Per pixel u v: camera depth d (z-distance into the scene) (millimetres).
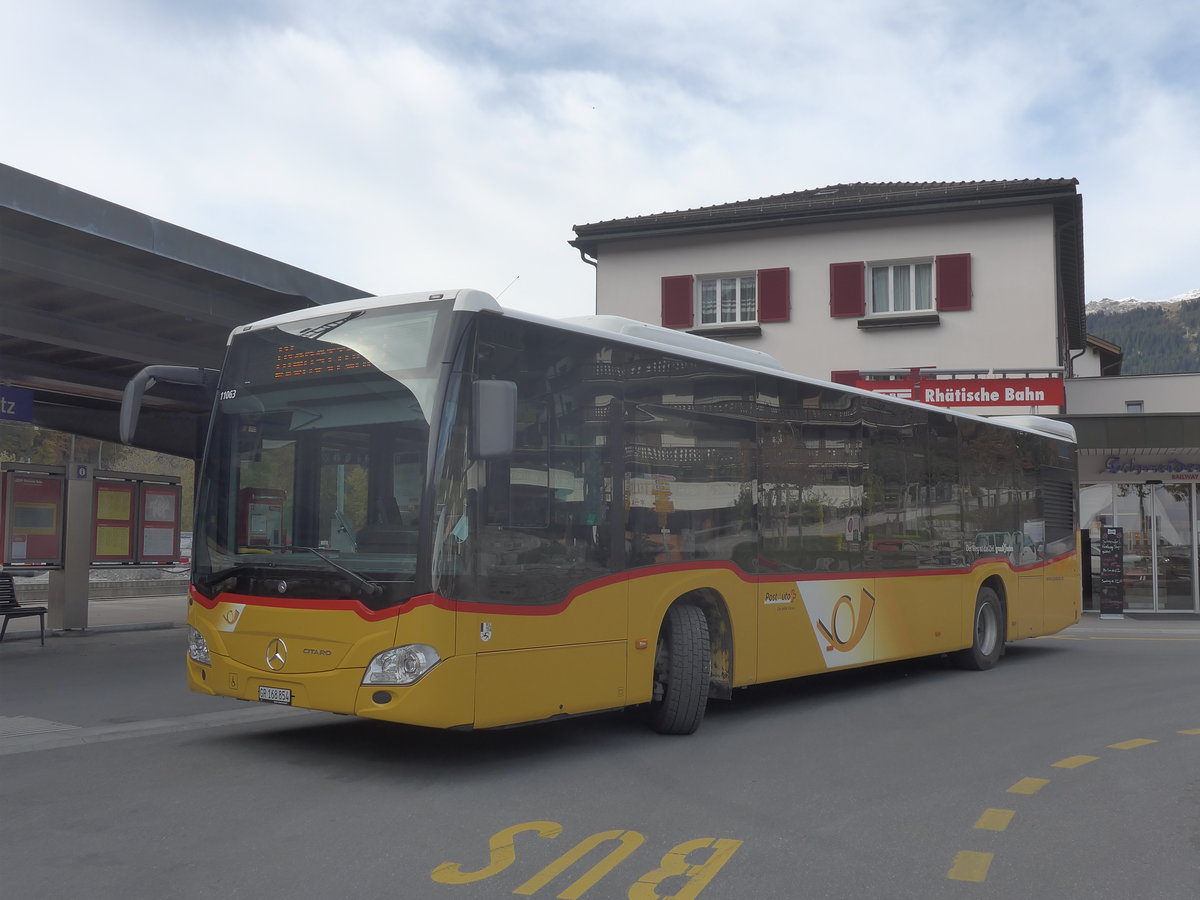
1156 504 25484
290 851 5531
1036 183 26297
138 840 5711
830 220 27781
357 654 7039
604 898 4875
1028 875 5328
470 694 7059
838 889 5066
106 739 8570
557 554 7785
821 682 12891
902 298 27844
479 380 7227
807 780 7406
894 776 7559
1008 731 9438
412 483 7113
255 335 8164
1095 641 18672
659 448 8844
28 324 14125
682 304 29125
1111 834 6098
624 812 6453
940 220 27328
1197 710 10703
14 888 4930
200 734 8852
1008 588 14664
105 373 17188
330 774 7379
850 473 11375
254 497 7824
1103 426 23141
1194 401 26812
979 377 24875
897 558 12133
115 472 17359
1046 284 26484
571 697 7824
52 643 15609
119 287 12789
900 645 12094
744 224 28391
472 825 6098
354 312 7723
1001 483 14703
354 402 7504
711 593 9367
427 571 6945
